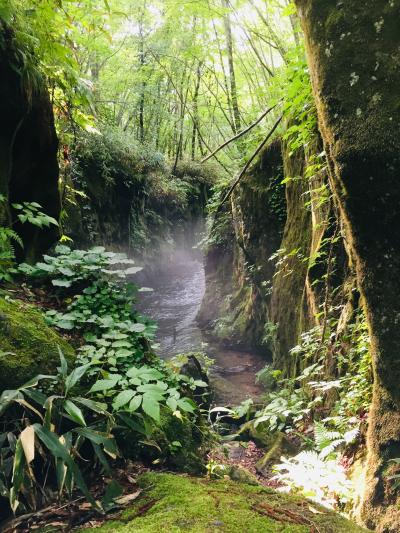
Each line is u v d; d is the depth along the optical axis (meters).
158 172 14.12
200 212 16.89
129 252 11.54
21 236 3.72
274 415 3.61
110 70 13.27
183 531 1.40
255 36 9.93
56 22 3.57
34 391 1.66
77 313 2.71
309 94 3.84
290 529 1.44
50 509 1.63
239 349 8.00
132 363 2.51
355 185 2.34
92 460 1.92
